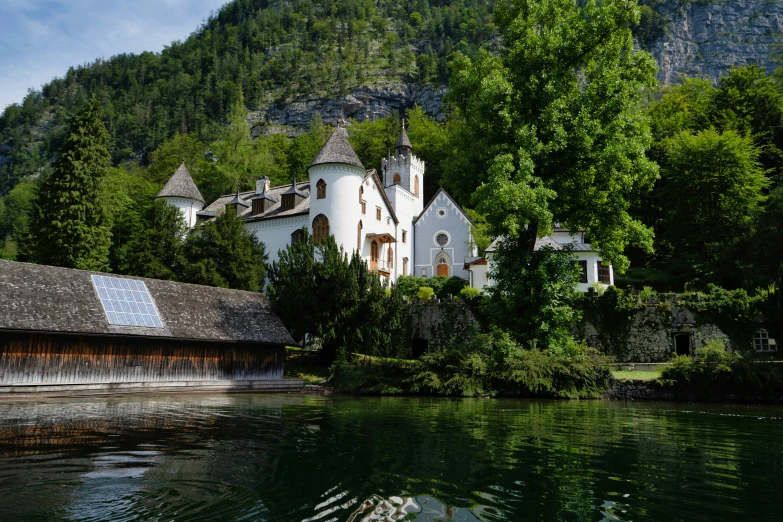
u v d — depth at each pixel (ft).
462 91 98.99
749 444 36.06
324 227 151.33
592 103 86.33
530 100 89.71
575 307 112.88
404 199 193.47
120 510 19.30
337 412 55.31
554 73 86.89
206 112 570.05
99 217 152.05
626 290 112.68
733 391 75.61
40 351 75.31
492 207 78.28
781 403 73.36
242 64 633.20
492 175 81.05
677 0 525.75
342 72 599.98
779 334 101.24
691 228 158.30
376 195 169.89
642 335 108.68
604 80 85.66
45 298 78.79
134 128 554.87
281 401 70.08
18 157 586.45
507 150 88.17
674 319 107.14
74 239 146.41
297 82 611.88
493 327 90.99
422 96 551.59
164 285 97.04
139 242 135.13
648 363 98.17
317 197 154.10
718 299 105.70
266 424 44.21
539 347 86.63
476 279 158.81
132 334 82.02
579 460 29.30
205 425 43.16
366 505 20.08
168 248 136.77
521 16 93.97
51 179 150.71
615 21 86.07
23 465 26.81
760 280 121.49
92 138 153.79
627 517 19.01
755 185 152.15
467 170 96.68
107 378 81.00
